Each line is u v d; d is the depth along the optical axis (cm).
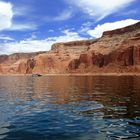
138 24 15212
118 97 2278
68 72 15250
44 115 1478
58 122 1276
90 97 2386
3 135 1036
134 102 1914
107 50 14338
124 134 1034
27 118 1391
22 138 991
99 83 4641
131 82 4572
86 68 14100
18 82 6359
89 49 15912
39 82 6000
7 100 2316
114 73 11388
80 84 4553
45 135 1030
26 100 2295
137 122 1237
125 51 11894
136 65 10881
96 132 1071
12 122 1286
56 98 2400
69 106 1831
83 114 1487
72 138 985
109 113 1497
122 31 15888
